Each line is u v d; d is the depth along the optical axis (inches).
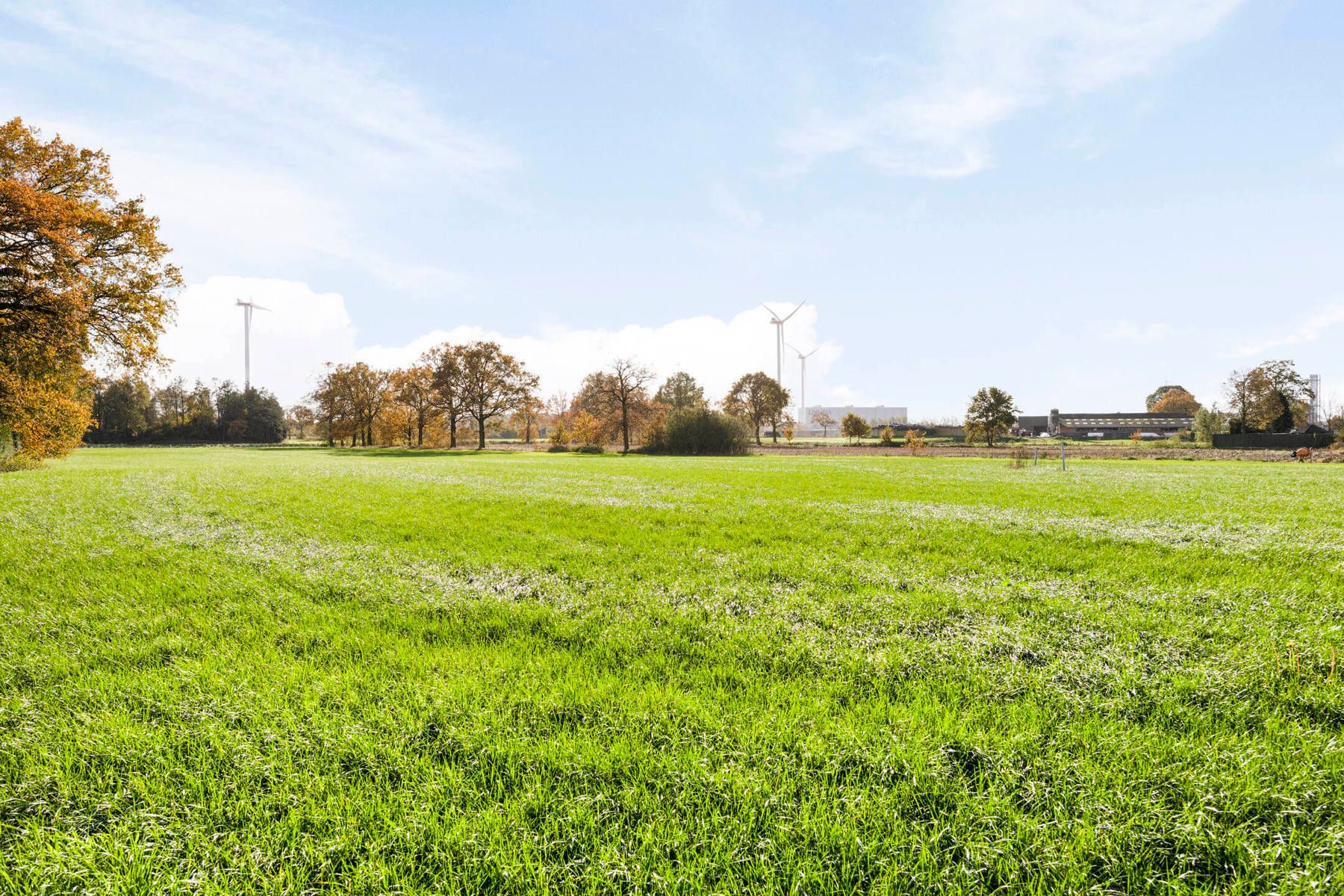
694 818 133.6
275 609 295.9
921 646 241.6
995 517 606.5
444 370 3521.2
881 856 122.1
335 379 4010.8
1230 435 2785.4
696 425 2935.5
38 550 430.9
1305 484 1010.7
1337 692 190.4
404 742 164.2
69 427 1638.8
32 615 279.7
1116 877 116.3
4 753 160.2
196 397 5319.9
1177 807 136.8
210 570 370.0
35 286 1101.1
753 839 127.8
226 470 1379.2
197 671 213.9
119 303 1229.7
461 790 143.3
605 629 267.1
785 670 222.7
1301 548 424.8
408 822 131.2
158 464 1780.3
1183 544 452.8
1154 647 236.2
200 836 128.1
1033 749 159.0
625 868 116.8
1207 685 198.1
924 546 462.3
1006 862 119.3
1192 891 112.8
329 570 373.1
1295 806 132.8
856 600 311.7
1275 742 162.2
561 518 603.2
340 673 214.8
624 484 1028.5
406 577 362.6
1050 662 224.1
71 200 1194.6
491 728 171.3
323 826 133.0
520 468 1536.7
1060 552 435.2
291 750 160.6
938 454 2674.7
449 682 204.4
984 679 207.2
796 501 762.8
